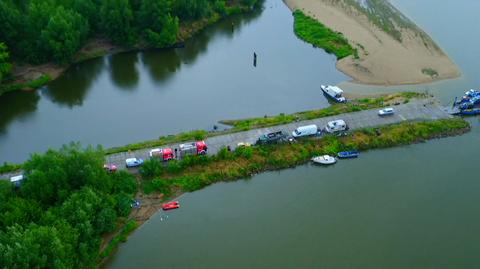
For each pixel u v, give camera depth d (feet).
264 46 513.86
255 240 275.39
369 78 443.73
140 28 494.18
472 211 296.10
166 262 261.24
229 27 554.46
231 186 314.35
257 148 335.88
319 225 285.23
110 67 468.34
